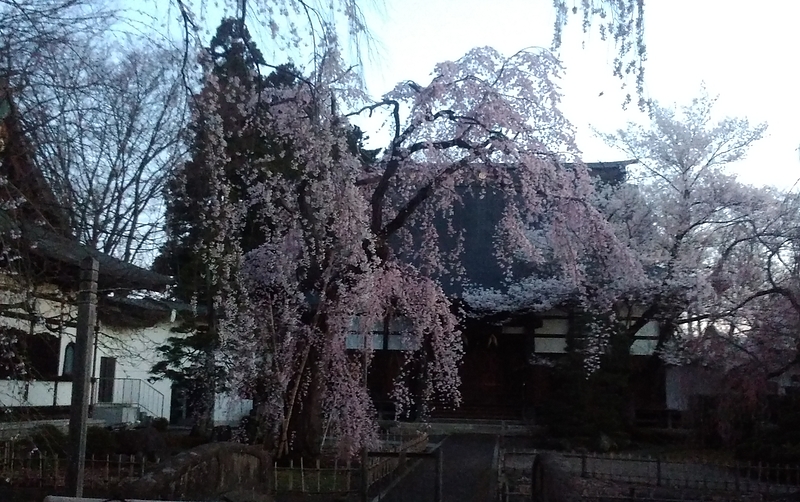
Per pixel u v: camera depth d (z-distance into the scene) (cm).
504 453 1241
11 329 880
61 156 909
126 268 1234
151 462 1083
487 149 1229
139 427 1534
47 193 776
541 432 2039
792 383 1716
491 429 2219
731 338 1752
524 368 2409
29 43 727
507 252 1577
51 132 780
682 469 1364
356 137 1260
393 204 1362
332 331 1134
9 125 713
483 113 1228
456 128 1279
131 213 2030
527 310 2244
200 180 1120
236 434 1195
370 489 1003
